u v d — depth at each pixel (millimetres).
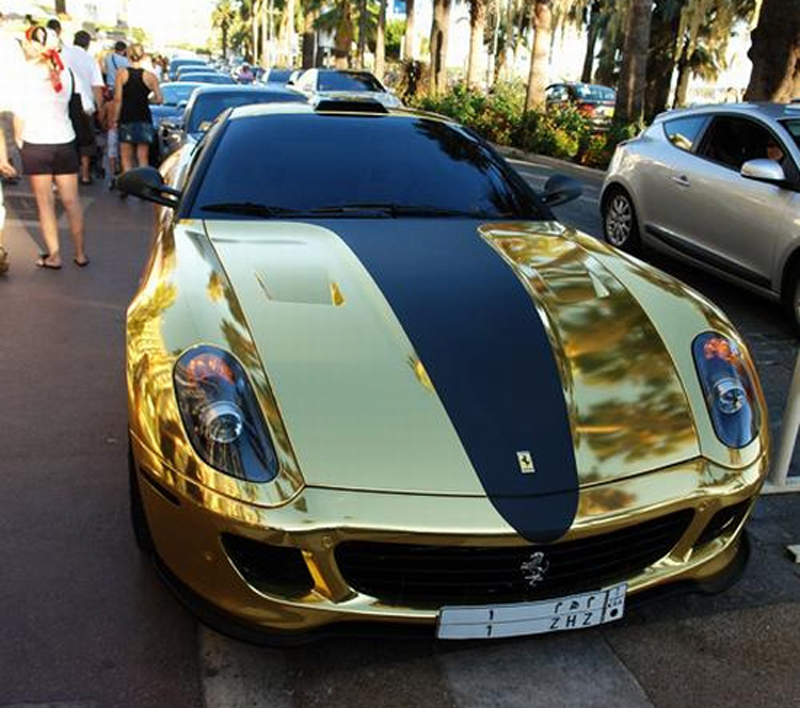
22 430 3752
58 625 2516
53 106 5973
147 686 2307
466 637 2211
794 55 12078
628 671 2455
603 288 2990
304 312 2625
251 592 2176
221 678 2350
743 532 2693
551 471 2225
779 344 5449
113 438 3730
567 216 9359
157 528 2324
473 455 2223
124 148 9633
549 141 16250
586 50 45000
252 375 2338
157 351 2432
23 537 2945
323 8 43500
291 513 2100
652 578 2346
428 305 2723
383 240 3193
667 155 6766
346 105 4113
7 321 5172
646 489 2264
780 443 3512
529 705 2311
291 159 3678
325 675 2377
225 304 2611
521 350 2564
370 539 2102
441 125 4129
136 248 7164
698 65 38688
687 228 6473
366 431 2242
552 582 2246
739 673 2467
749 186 5832
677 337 2736
